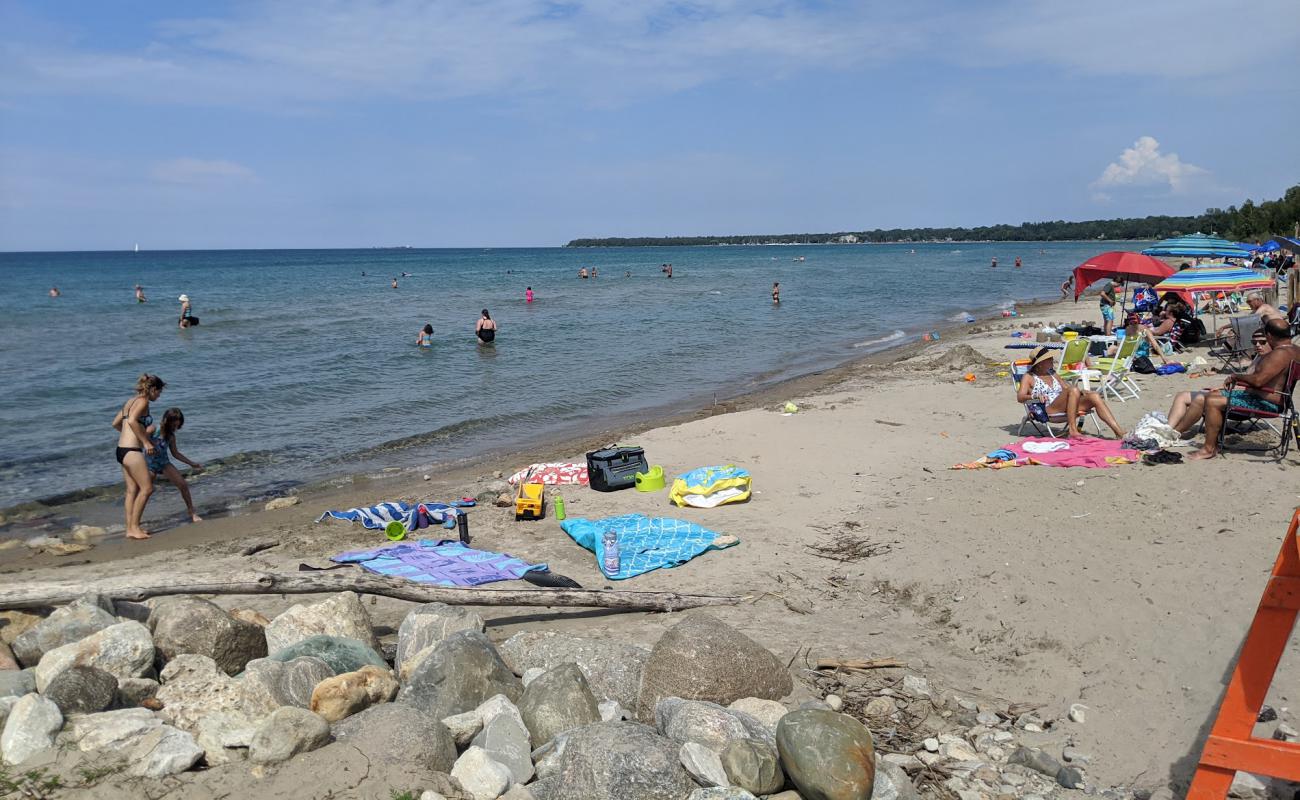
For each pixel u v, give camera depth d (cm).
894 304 4053
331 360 2269
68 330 2975
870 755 401
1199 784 376
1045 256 12181
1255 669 365
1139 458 899
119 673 493
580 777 400
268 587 638
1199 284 1647
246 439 1452
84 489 1172
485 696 489
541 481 1077
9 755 398
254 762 398
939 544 743
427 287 5709
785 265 9744
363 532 929
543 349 2511
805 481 1012
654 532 840
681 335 2845
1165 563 614
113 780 384
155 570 827
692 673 493
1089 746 462
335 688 459
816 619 647
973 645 589
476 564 773
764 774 403
